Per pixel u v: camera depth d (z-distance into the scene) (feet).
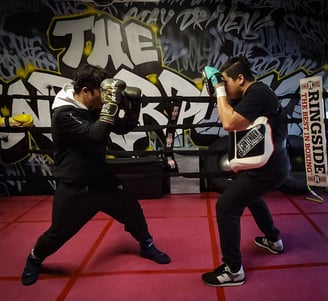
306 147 10.46
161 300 5.40
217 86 5.46
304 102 10.32
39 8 11.41
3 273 6.52
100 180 5.98
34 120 11.92
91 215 6.09
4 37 11.47
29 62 11.63
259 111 5.27
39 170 12.23
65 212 5.80
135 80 11.88
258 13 11.55
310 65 11.87
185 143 12.37
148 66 11.82
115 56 11.74
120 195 6.31
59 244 6.00
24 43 11.52
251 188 5.52
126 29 11.62
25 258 7.20
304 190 11.15
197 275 6.19
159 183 11.49
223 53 11.73
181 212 10.00
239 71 5.49
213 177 11.62
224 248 5.65
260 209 6.66
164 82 11.91
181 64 11.82
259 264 6.53
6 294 5.72
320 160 10.18
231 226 5.54
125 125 6.12
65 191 5.81
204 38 11.68
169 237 8.07
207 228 8.62
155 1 11.45
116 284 5.94
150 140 12.30
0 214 10.25
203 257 6.94
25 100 11.81
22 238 8.36
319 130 10.09
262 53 11.75
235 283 5.74
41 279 6.20
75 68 11.73
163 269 6.46
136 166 11.35
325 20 11.62
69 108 5.33
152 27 11.62
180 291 5.65
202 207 10.43
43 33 11.50
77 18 11.51
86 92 5.44
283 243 7.52
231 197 5.56
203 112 12.10
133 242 7.88
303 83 10.28
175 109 11.25
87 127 5.20
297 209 9.87
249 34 11.66
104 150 6.04
